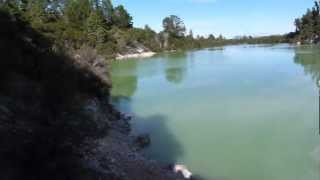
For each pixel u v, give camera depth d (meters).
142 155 22.80
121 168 18.20
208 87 49.84
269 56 101.81
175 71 72.69
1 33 22.64
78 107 19.80
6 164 12.23
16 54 20.66
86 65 33.84
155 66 86.56
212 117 33.44
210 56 116.62
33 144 12.88
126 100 42.75
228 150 24.98
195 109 36.78
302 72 61.34
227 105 37.97
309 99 38.78
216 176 21.16
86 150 16.48
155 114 35.19
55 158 12.91
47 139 13.19
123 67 86.94
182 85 53.16
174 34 190.50
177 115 34.62
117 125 28.52
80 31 113.50
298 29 183.38
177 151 24.86
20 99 17.34
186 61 98.69
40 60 23.00
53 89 19.48
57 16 122.62
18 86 18.14
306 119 31.41
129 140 25.66
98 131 18.78
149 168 19.97
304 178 20.61
